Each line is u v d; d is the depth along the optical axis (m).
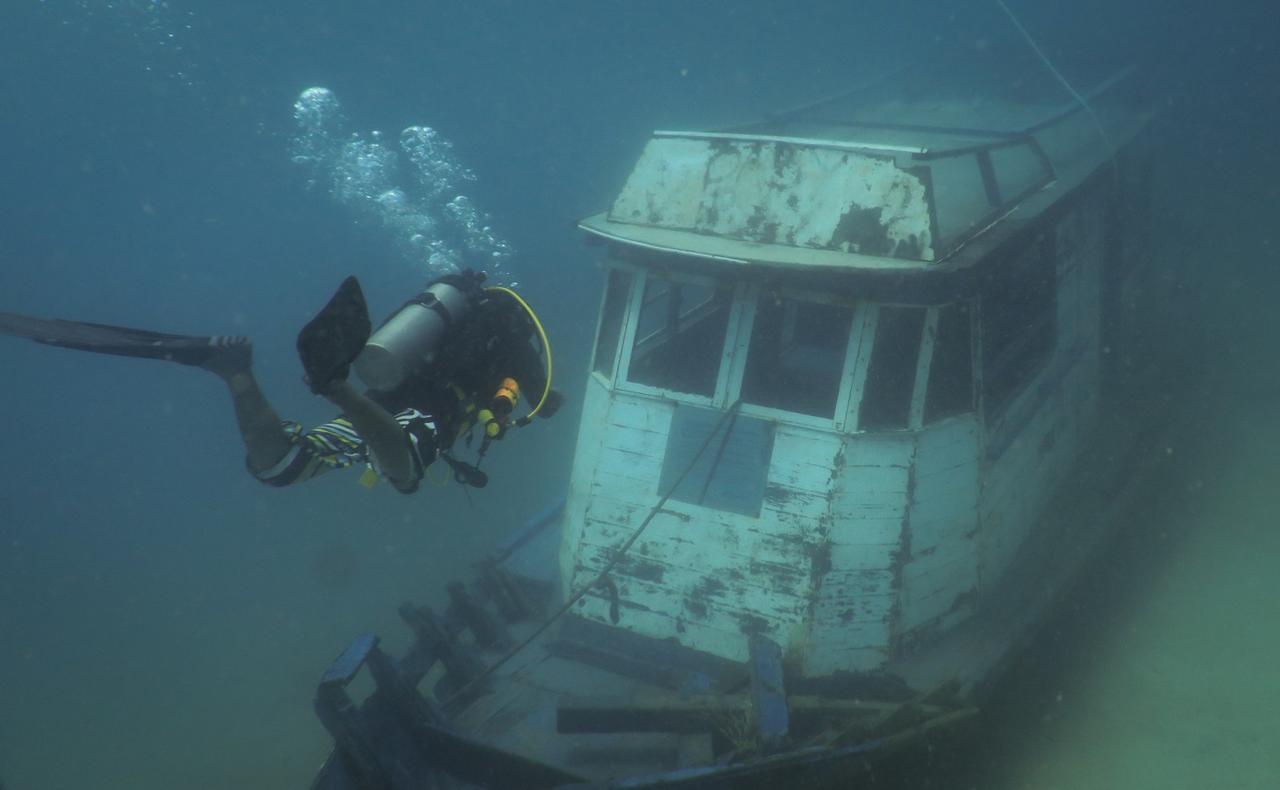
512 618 8.55
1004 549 8.40
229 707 12.91
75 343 1.89
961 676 7.15
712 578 7.43
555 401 3.18
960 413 7.66
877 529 7.18
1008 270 8.27
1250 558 10.03
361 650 5.89
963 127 11.11
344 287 1.87
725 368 7.55
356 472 21.05
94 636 15.52
